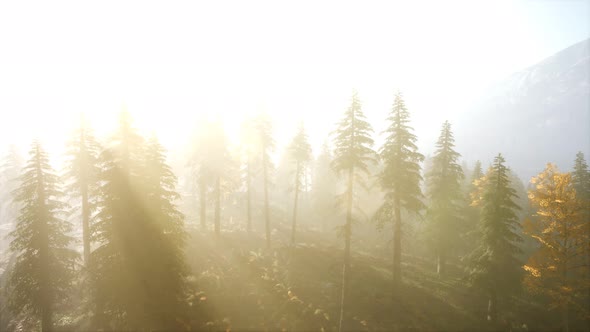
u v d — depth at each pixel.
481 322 21.56
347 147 21.70
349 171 21.72
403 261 31.84
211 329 17.72
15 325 20.83
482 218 21.83
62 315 20.03
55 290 18.30
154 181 16.94
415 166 22.14
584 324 22.12
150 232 15.58
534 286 19.92
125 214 15.54
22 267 17.67
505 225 20.78
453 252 32.41
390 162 22.75
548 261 19.77
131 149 17.83
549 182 20.39
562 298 18.97
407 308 22.28
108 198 15.95
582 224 18.44
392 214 23.86
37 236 17.81
